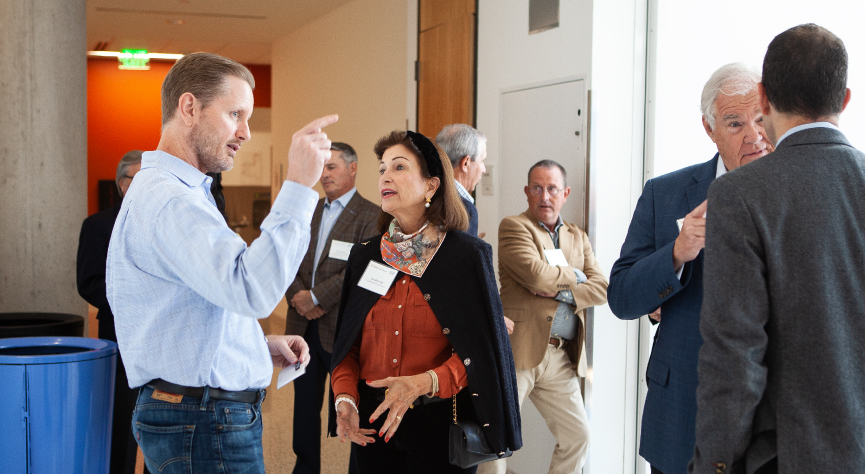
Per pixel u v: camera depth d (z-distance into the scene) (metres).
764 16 3.35
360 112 6.70
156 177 1.61
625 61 3.32
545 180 3.13
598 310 3.29
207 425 1.63
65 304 4.07
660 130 3.36
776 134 1.50
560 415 3.16
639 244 2.16
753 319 1.34
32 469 2.16
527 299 3.10
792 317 1.35
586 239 3.22
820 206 1.36
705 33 3.43
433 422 2.09
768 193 1.38
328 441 4.54
